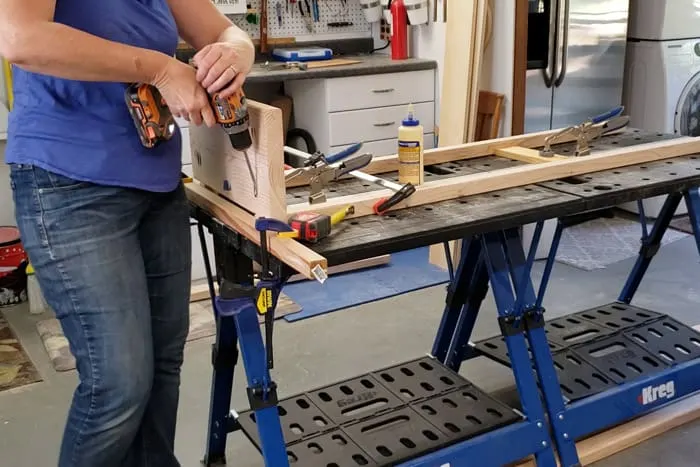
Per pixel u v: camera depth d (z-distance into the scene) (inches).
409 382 89.3
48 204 54.3
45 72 49.4
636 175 78.4
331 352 113.9
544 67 146.5
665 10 159.8
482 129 144.3
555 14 143.2
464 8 136.8
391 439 77.2
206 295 134.8
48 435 94.0
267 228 57.2
